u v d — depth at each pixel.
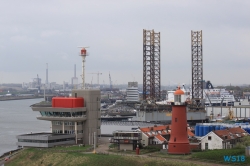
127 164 168.50
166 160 168.25
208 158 171.50
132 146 198.50
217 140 192.38
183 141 186.12
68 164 181.25
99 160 175.75
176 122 187.50
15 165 199.38
